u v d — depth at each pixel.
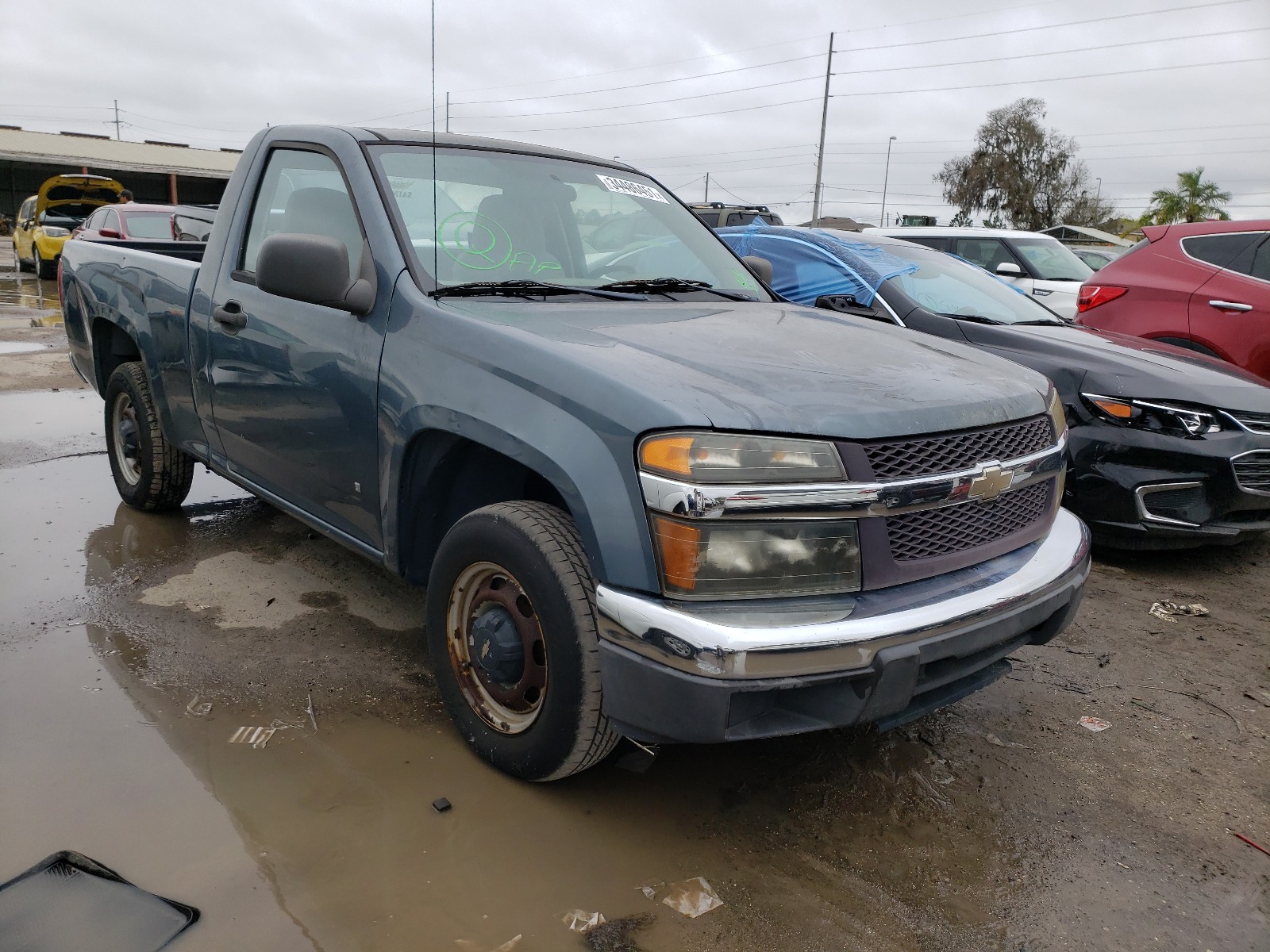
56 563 3.75
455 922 1.94
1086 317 7.04
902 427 2.12
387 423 2.58
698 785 2.52
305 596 3.57
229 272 3.38
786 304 3.41
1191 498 4.30
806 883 2.15
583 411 2.08
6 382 7.36
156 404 3.92
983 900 2.14
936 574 2.21
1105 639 3.73
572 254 3.21
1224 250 6.51
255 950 1.82
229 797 2.30
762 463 1.96
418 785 2.41
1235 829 2.49
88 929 1.84
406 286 2.64
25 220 18.58
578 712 2.17
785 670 1.92
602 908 2.01
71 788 2.29
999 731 2.95
